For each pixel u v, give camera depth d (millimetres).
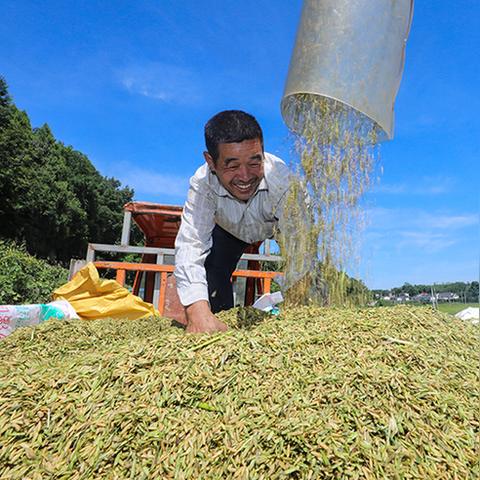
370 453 509
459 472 493
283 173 1104
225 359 702
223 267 1421
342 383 629
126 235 2117
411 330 809
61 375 699
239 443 542
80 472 538
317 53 839
